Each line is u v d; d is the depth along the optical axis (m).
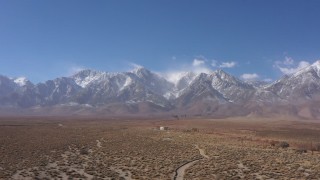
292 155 79.94
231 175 56.56
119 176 55.16
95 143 98.44
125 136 120.75
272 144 101.31
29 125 179.88
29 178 52.44
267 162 69.38
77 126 182.75
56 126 178.88
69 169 60.50
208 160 71.19
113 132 139.50
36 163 63.97
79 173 57.56
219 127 193.75
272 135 140.38
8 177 52.53
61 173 57.06
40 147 85.06
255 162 69.00
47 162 65.94
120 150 84.00
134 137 117.50
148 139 111.06
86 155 76.25
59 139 105.44
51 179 52.50
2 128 145.38
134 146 92.00
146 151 82.50
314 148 97.06
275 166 65.12
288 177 56.09
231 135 131.00
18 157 69.44
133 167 62.94
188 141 106.00
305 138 131.00
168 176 55.28
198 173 57.66
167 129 162.50
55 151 80.19
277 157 76.12
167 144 97.12
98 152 80.50
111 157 73.56
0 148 80.19
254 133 148.25
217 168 62.16
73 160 69.19
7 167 59.03
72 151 81.88
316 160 73.31
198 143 100.44
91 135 123.00
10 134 117.38
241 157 75.00
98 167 62.34
